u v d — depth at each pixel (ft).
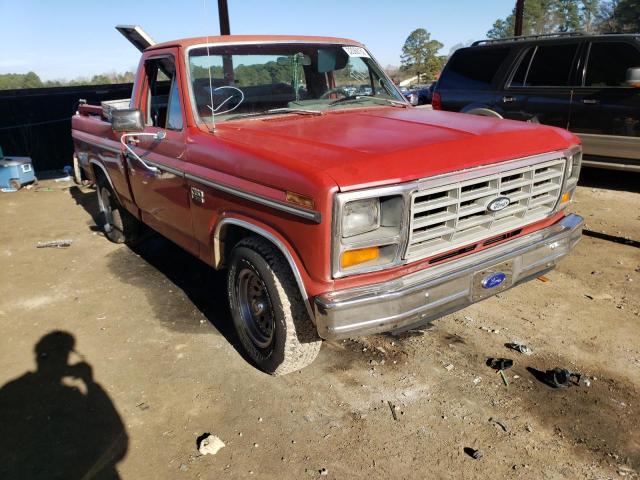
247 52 12.53
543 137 10.45
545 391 9.89
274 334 10.09
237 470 8.41
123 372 11.23
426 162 8.58
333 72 13.88
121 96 38.88
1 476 8.51
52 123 36.91
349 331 8.29
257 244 9.78
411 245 8.63
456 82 27.86
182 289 15.24
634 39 21.72
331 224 7.96
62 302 14.73
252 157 9.39
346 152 8.70
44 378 11.15
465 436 8.90
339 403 9.87
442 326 12.35
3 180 29.30
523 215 10.27
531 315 12.68
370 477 8.15
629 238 17.39
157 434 9.32
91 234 20.84
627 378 10.18
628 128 21.81
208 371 11.11
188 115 11.57
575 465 8.20
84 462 8.75
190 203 11.68
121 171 15.62
